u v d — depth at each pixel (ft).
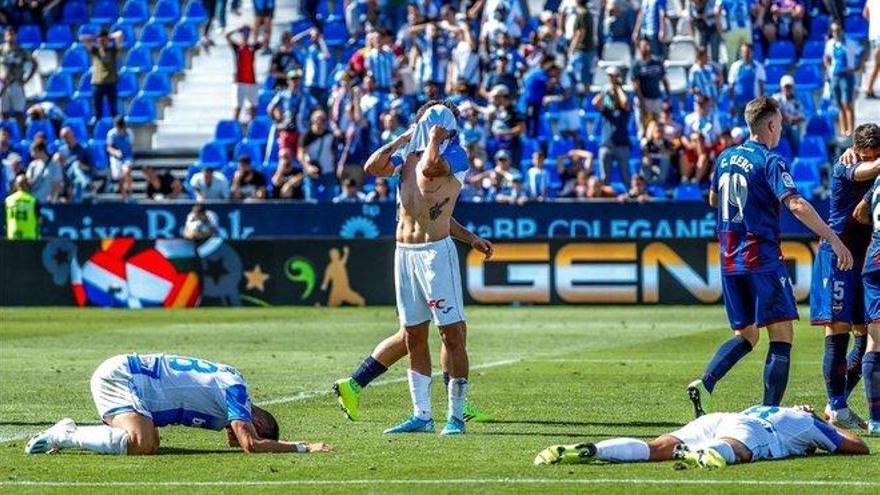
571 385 80.53
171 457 55.21
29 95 196.34
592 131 173.99
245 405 56.08
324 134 166.09
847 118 169.89
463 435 61.67
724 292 63.31
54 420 68.39
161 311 144.77
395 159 62.64
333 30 191.01
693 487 47.67
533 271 145.89
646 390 78.13
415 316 62.75
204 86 191.42
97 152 181.98
